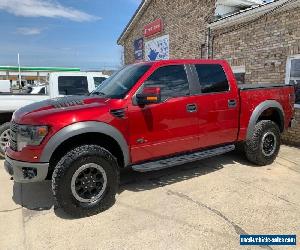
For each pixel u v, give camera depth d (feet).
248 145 18.37
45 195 15.34
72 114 12.48
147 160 14.71
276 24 25.18
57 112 12.51
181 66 15.61
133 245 10.78
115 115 13.24
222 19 31.01
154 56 48.39
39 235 11.60
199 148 16.29
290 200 14.03
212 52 33.63
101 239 11.21
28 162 12.32
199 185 16.05
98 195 13.05
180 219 12.48
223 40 31.76
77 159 12.26
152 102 13.37
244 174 17.54
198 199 14.33
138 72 14.84
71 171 12.19
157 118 14.40
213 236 11.19
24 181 12.65
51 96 23.90
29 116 12.67
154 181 16.81
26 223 12.55
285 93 19.74
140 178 17.31
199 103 15.72
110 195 13.33
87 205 12.73
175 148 15.28
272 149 19.04
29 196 15.28
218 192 15.06
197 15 36.40
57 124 12.14
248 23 28.09
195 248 10.50
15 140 12.89
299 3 22.89
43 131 12.06
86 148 12.63
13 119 13.57
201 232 11.48
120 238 11.23
